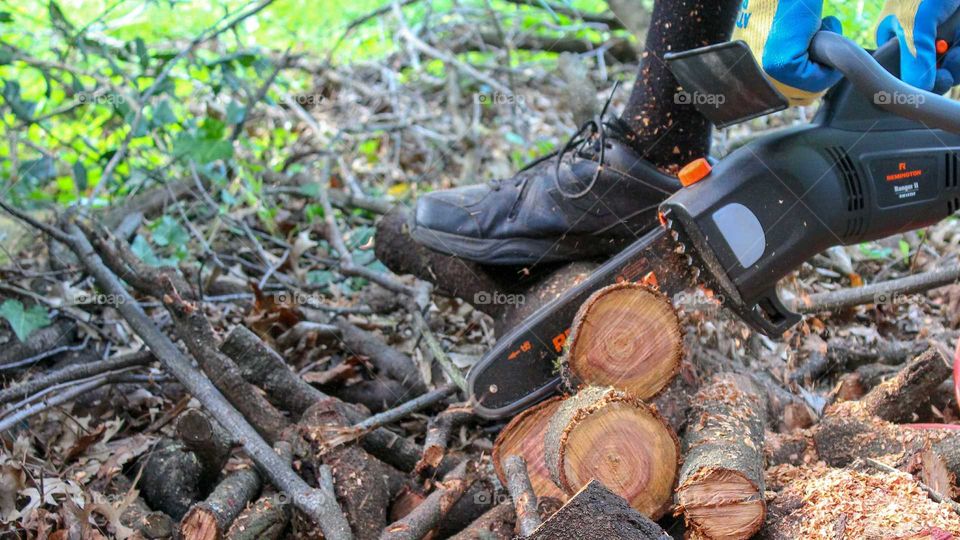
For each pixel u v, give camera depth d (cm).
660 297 139
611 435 133
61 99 250
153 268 162
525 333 145
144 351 161
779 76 139
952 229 200
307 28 331
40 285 183
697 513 130
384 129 245
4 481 141
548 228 153
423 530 137
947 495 133
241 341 152
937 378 144
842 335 171
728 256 141
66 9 283
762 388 154
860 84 135
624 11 208
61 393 159
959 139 146
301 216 215
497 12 304
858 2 221
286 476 139
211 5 314
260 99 217
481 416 150
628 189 152
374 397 165
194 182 214
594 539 122
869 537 122
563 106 276
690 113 151
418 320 170
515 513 137
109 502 143
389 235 168
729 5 147
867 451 139
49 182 225
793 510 129
